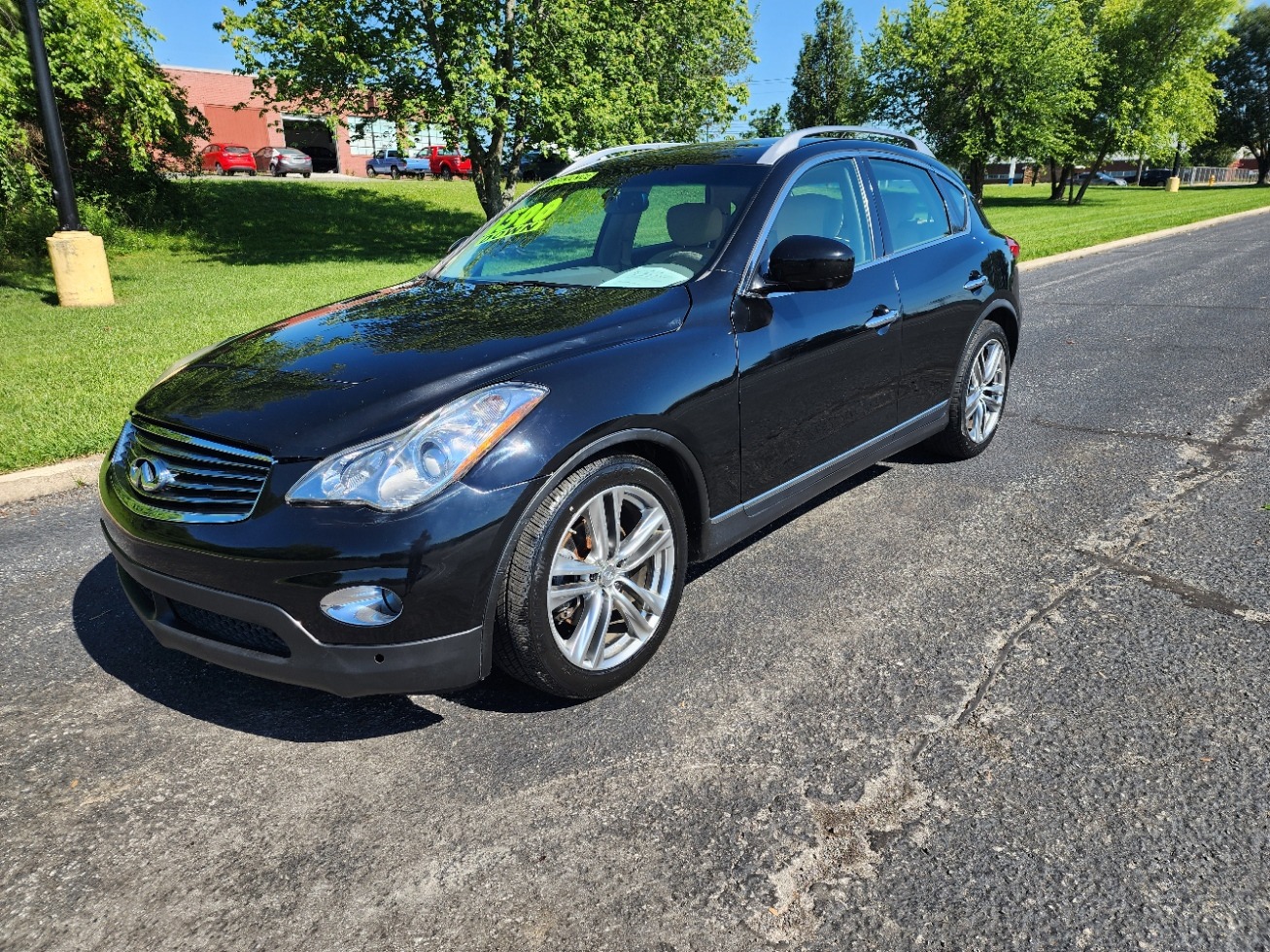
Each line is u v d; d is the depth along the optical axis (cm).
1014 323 498
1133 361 718
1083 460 480
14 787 241
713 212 338
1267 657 280
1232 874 195
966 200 479
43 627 334
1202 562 350
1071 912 186
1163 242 1797
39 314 1019
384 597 225
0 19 1233
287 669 235
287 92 1742
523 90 1659
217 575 233
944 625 310
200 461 247
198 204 2097
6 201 1419
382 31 1688
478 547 231
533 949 183
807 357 329
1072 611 315
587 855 209
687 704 269
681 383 279
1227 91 7181
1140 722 250
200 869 209
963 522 401
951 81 3819
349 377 256
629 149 431
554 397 248
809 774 235
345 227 2197
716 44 2105
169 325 931
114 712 277
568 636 274
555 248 368
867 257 382
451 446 231
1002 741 245
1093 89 4106
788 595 336
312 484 226
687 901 194
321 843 216
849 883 197
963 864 201
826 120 6462
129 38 1469
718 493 302
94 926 193
